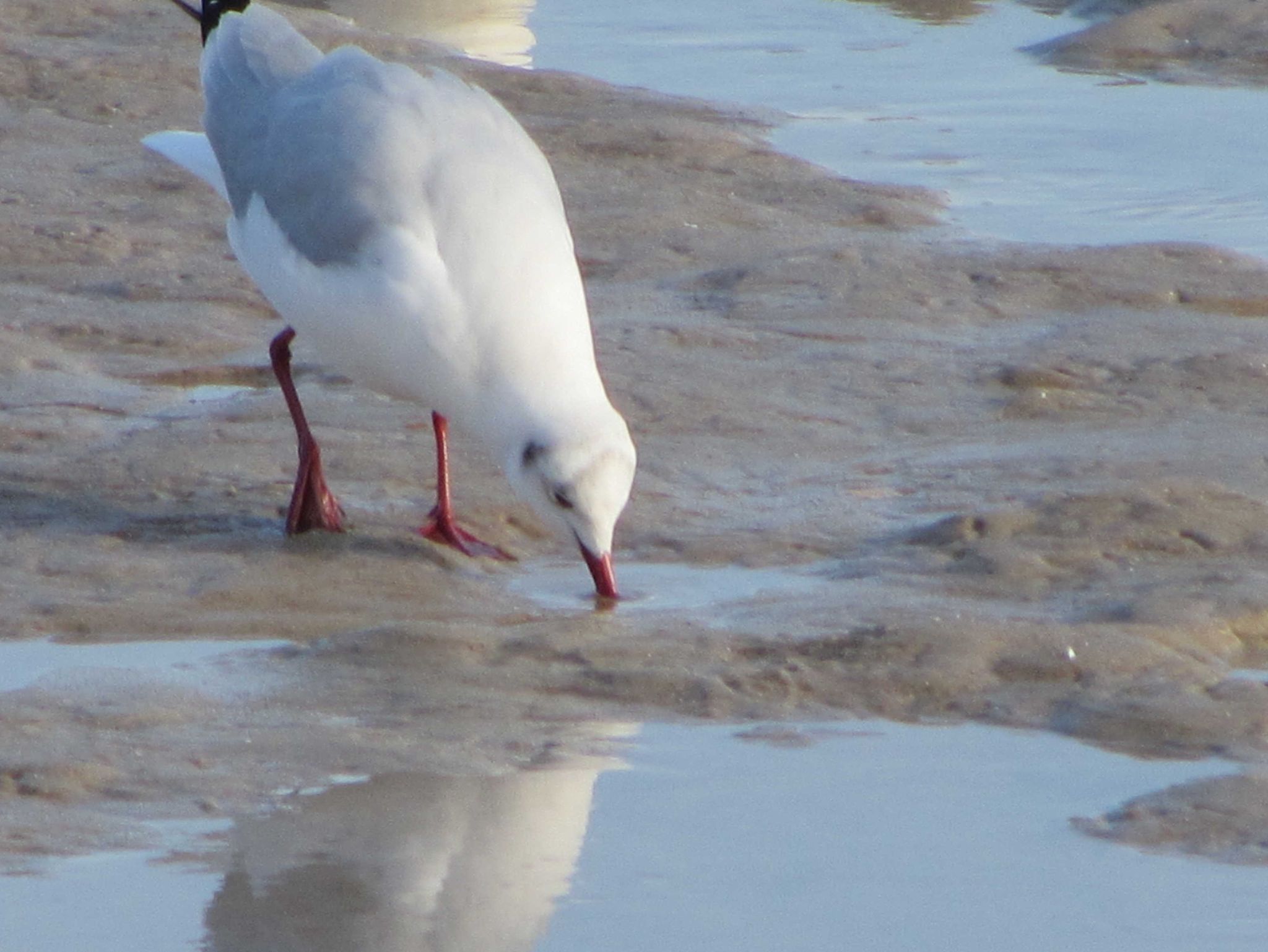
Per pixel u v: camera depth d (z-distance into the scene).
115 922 7.34
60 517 11.64
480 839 8.02
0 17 24.44
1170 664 9.77
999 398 13.98
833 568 11.21
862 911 7.52
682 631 10.17
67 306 15.55
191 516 11.73
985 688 9.62
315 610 10.59
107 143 20.17
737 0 27.75
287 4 26.20
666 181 19.23
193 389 14.23
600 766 8.78
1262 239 17.69
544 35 25.66
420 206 10.90
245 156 12.02
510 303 10.80
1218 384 14.16
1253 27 24.62
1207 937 7.35
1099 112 22.12
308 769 8.64
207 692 9.41
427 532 11.66
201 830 8.05
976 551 11.24
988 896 7.66
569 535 10.86
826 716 9.38
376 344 11.04
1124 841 8.10
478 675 9.69
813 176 19.41
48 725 8.95
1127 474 12.37
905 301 15.91
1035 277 16.36
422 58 23.20
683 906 7.55
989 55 24.91
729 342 14.98
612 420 10.82
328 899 7.55
